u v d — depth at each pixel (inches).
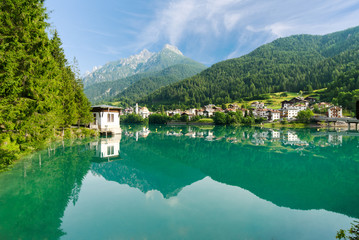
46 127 999.6
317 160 1238.9
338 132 3147.1
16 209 509.0
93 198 607.2
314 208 571.5
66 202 568.4
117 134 2443.4
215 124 5492.1
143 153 1514.5
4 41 680.4
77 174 845.2
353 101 5221.5
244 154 1459.2
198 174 980.6
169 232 422.6
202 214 516.1
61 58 1827.0
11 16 721.0
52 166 927.0
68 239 384.5
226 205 584.1
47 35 921.5
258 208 561.6
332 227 463.5
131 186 743.7
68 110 1748.3
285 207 575.8
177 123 6491.1
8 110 674.8
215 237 406.0
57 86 1106.1
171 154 1520.7
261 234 424.2
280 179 869.8
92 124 2273.6
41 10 832.9
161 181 842.8
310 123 4616.1
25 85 781.9
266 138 2338.8
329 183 811.4
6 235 396.2
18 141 898.7
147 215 503.8
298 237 416.5
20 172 807.7
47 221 458.0
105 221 464.4
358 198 650.8
